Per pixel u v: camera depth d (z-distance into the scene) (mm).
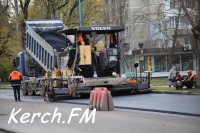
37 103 29156
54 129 16953
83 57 32000
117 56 33344
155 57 75875
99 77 32500
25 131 16672
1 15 67438
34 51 37750
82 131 16234
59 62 33344
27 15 59969
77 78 30938
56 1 58750
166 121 18031
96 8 64000
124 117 19812
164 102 25906
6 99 34469
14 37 69125
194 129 15758
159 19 48000
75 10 61688
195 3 35594
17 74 32281
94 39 33344
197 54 35375
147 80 33750
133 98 29625
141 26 74375
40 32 37562
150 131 15555
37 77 37750
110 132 15742
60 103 28547
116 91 33250
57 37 36906
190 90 32938
